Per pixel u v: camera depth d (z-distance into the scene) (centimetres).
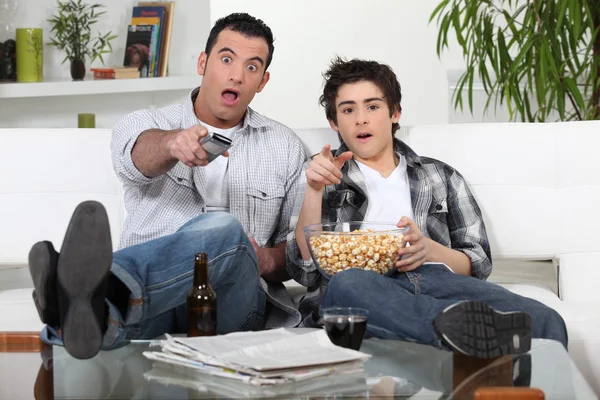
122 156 239
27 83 424
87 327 161
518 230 258
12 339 178
